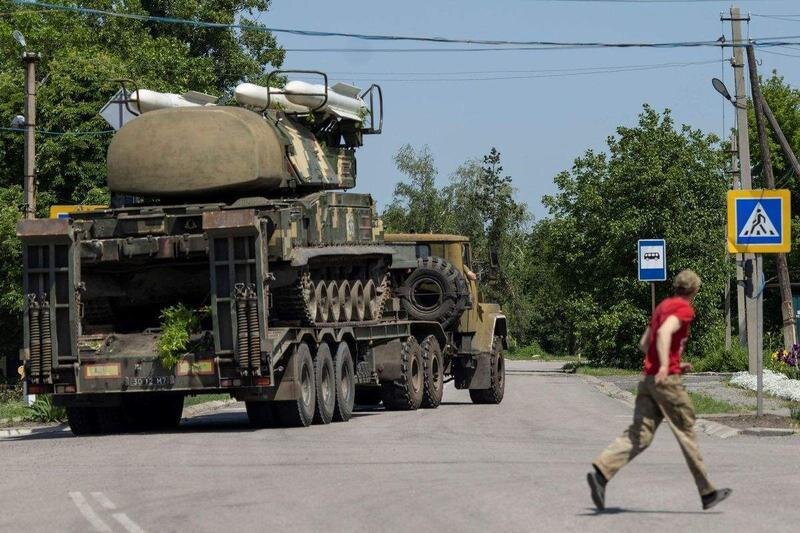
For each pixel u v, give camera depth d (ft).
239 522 50.85
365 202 118.21
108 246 96.63
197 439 88.53
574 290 268.62
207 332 94.12
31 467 72.54
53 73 221.66
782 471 65.77
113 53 322.75
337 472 66.90
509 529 47.98
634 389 164.96
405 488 59.93
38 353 95.25
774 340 278.87
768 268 367.45
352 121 120.16
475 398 138.92
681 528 47.91
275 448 80.79
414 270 131.13
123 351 95.14
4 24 301.43
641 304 259.39
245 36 362.94
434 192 403.95
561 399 144.15
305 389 99.09
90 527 50.34
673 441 84.94
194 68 324.19
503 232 419.33
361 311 116.26
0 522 52.42
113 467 71.36
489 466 69.10
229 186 102.32
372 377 116.47
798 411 100.27
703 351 255.50
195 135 102.99
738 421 97.25
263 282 92.22
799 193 397.60
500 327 142.92
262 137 103.55
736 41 171.94
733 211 99.60
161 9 354.13
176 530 49.21
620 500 55.26
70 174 212.84
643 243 161.58
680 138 258.16
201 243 95.66
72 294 94.94
